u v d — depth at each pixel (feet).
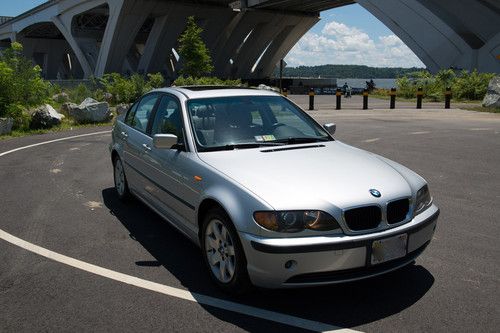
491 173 27.17
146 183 17.99
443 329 11.00
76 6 214.69
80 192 23.72
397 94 110.52
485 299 12.44
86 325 11.23
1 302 12.37
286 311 11.89
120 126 21.63
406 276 13.91
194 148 14.79
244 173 12.86
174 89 18.11
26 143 40.24
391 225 11.98
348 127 48.60
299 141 15.88
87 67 227.20
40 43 312.71
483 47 113.29
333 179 12.53
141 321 11.40
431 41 122.31
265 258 11.23
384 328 11.05
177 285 13.39
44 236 17.38
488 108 72.13
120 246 16.40
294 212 11.30
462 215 19.58
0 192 23.68
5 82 46.88
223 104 16.70
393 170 13.78
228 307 12.11
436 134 43.01
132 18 193.67
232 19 224.53
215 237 13.16
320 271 11.28
